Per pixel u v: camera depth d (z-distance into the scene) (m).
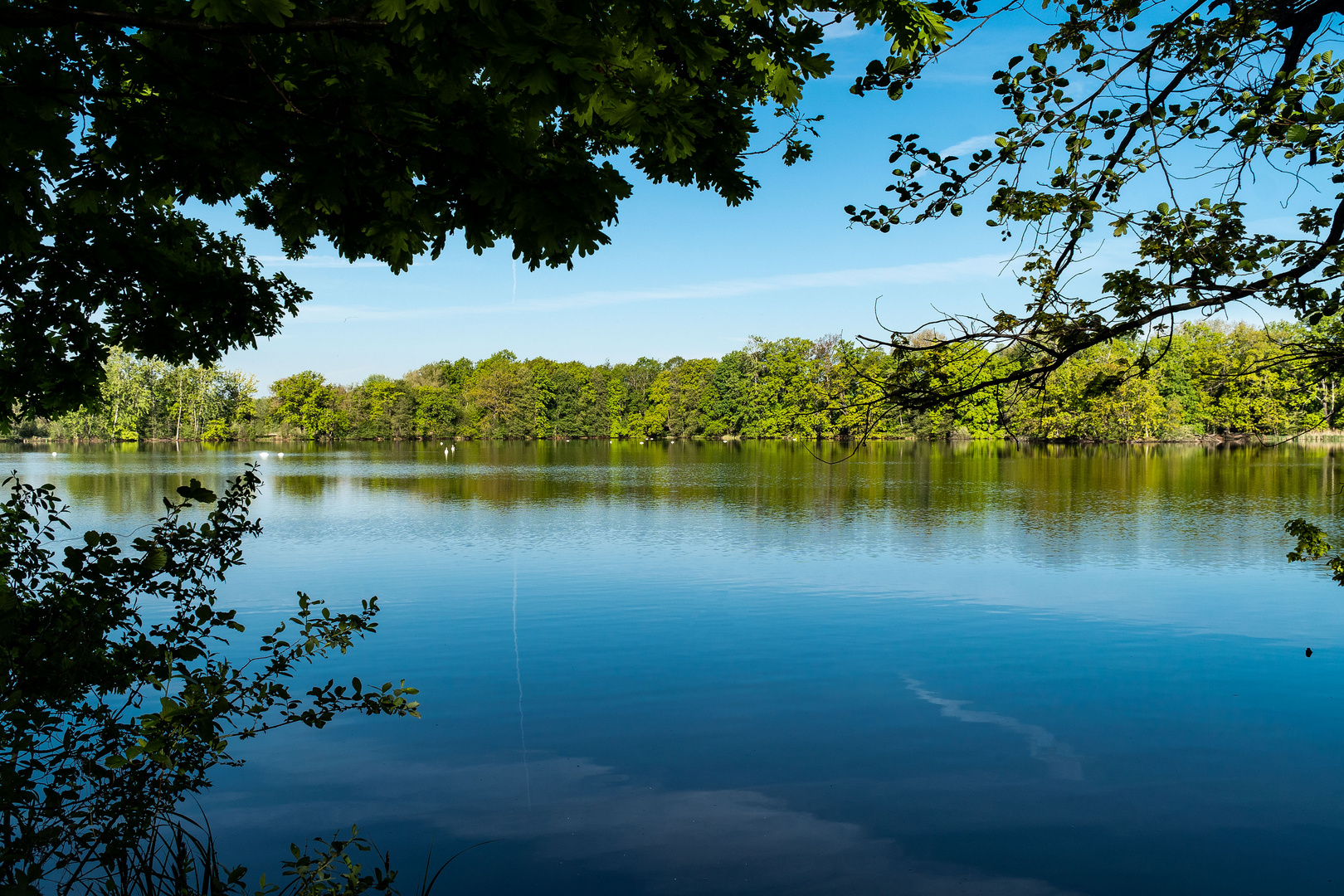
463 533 20.95
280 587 14.34
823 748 7.41
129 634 4.23
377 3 2.24
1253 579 14.91
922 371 4.28
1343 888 5.16
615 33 2.77
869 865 5.42
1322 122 3.43
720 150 3.37
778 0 2.96
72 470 41.44
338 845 4.87
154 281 5.07
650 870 5.37
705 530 21.28
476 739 7.61
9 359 5.10
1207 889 5.17
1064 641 10.90
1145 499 27.44
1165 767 7.00
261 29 2.38
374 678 9.38
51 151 2.76
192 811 6.19
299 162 2.95
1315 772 6.84
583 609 12.80
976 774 6.87
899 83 4.02
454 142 2.88
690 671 9.63
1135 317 4.09
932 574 15.53
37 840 3.49
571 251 3.11
